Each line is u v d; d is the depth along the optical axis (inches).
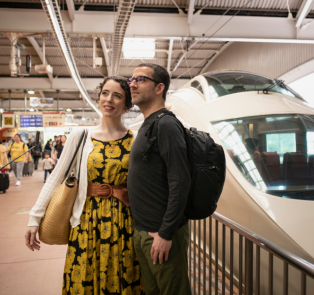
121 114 66.4
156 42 468.8
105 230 60.1
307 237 90.7
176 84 695.1
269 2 349.1
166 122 49.7
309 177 113.2
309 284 77.7
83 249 59.2
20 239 155.8
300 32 346.0
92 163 61.1
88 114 1171.9
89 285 59.1
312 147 123.5
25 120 568.7
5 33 343.9
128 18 259.4
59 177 62.8
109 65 553.6
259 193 108.3
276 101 147.0
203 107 158.2
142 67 57.3
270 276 49.7
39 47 518.9
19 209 224.1
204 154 49.7
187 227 55.6
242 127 133.3
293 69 386.0
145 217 52.1
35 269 118.6
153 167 51.8
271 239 96.4
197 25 344.8
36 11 330.0
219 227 113.7
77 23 330.6
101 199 61.3
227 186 118.1
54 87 661.9
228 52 555.8
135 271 62.7
